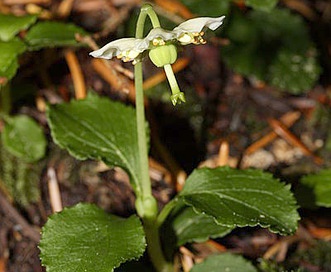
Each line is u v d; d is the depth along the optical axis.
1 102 0.21
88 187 0.21
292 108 0.23
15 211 0.20
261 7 0.21
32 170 0.21
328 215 0.21
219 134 0.22
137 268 0.19
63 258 0.17
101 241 0.17
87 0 0.24
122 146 0.19
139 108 0.17
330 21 0.25
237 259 0.19
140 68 0.17
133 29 0.23
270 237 0.20
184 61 0.23
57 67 0.23
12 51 0.20
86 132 0.19
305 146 0.22
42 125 0.22
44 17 0.23
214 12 0.23
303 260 0.20
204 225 0.19
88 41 0.20
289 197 0.18
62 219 0.17
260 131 0.22
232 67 0.23
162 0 0.24
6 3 0.23
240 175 0.18
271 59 0.23
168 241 0.19
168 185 0.21
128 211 0.21
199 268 0.19
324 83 0.24
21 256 0.20
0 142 0.22
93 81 0.23
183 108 0.22
